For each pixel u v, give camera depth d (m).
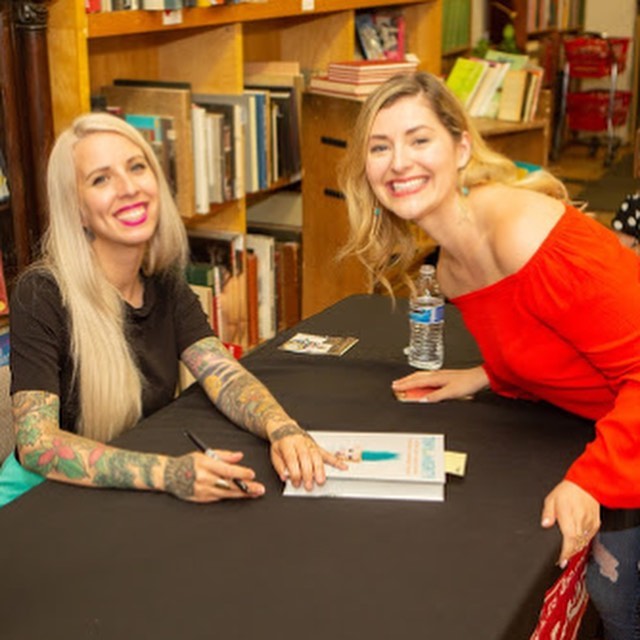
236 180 3.60
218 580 1.36
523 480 1.66
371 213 1.93
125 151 1.92
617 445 1.57
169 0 3.00
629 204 2.78
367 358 2.28
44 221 2.77
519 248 1.67
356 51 4.80
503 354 1.86
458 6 6.04
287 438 1.71
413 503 1.58
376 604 1.29
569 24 9.16
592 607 2.12
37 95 2.70
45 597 1.32
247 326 3.93
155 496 1.61
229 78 3.61
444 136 1.75
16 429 1.78
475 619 1.26
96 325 1.90
